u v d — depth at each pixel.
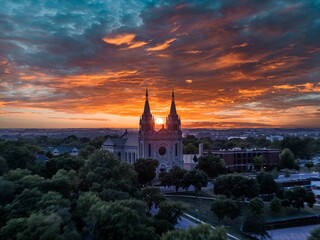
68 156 121.62
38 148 165.50
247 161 183.88
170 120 162.38
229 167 171.75
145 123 157.50
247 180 109.12
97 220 57.06
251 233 86.00
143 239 57.66
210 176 143.50
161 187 133.50
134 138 172.88
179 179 120.00
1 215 57.44
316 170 198.25
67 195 74.81
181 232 51.91
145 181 124.69
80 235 54.94
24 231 47.75
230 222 95.31
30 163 107.69
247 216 93.50
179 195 119.62
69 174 87.12
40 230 47.75
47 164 111.44
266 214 104.38
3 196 64.94
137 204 65.19
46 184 72.62
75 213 63.44
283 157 187.50
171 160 158.25
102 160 97.81
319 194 134.12
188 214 98.06
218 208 90.44
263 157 181.62
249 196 107.25
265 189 117.19
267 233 85.44
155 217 71.50
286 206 110.38
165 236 52.16
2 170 88.62
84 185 86.56
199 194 121.50
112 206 60.12
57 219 51.34
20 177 75.81
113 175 90.44
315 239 55.12
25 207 59.00
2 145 114.00
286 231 94.62
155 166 128.12
